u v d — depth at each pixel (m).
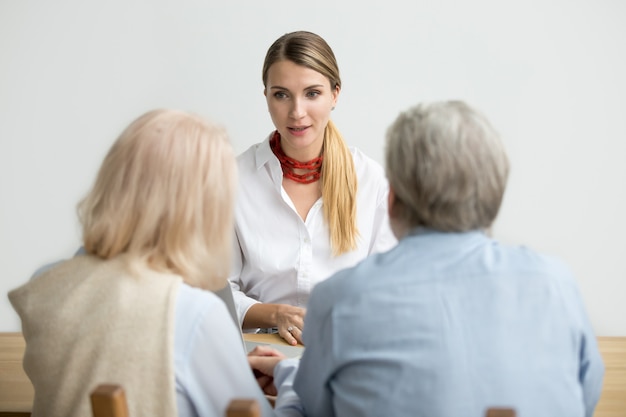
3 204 3.25
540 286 1.14
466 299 1.13
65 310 1.20
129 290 1.19
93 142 3.20
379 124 3.15
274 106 2.14
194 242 1.23
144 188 1.21
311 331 1.24
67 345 1.19
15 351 1.99
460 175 1.14
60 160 3.22
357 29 3.09
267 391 1.60
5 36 3.13
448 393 1.10
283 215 2.28
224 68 3.12
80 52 3.14
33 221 3.26
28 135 3.20
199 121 1.25
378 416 1.14
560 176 3.13
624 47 3.04
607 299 3.19
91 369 1.17
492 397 1.10
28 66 3.15
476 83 3.10
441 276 1.15
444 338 1.12
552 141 3.11
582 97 3.08
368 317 1.15
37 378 1.23
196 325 1.18
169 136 1.21
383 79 3.12
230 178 1.25
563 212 3.15
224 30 3.10
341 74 3.12
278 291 2.30
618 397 1.70
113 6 3.11
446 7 3.06
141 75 3.14
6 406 1.67
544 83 3.08
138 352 1.16
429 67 3.10
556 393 1.12
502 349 1.11
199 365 1.19
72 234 3.27
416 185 1.17
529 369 1.11
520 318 1.13
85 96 3.17
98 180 1.24
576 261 3.18
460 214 1.17
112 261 1.23
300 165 2.24
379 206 2.35
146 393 1.16
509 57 3.08
